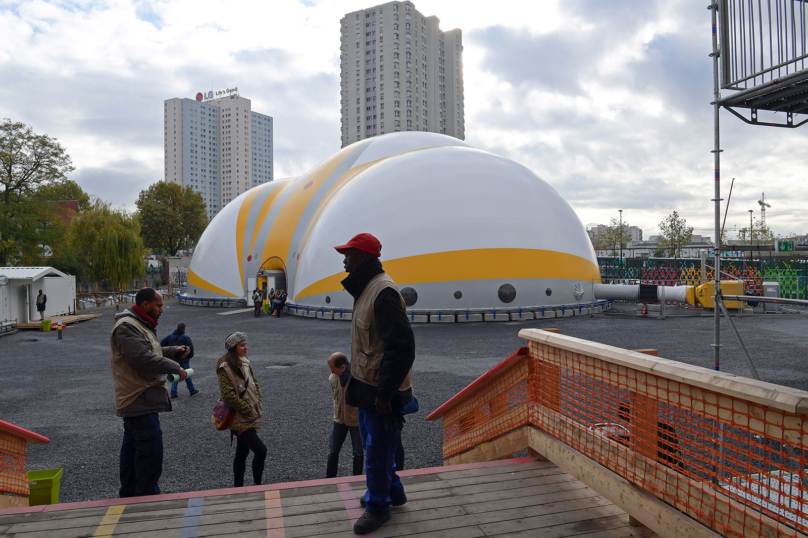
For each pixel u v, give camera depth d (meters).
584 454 3.29
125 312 4.10
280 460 6.65
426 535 2.84
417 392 9.96
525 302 22.33
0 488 3.96
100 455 7.02
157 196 69.12
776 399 1.83
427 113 145.38
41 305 24.50
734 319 21.03
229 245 35.59
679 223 54.78
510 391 4.35
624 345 14.38
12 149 35.72
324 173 32.34
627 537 2.76
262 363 13.53
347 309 22.73
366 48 137.75
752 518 2.05
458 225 22.42
